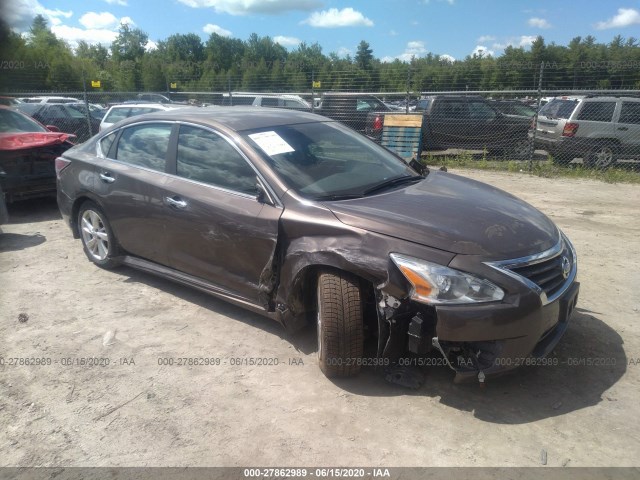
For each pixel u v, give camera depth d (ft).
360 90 57.00
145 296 15.16
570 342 12.46
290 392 10.66
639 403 10.21
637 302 14.67
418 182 13.42
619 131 37.40
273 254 11.43
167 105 37.81
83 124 51.37
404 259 9.69
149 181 14.28
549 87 48.98
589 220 23.85
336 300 10.37
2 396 10.62
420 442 9.20
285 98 56.34
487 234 10.09
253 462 8.78
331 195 11.82
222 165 13.01
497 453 8.93
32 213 25.16
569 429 9.50
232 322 13.60
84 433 9.52
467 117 43.09
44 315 14.03
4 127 24.08
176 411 10.11
